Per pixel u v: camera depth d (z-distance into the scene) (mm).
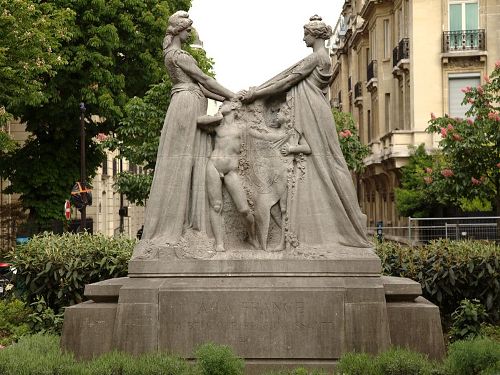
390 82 38438
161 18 26969
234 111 9391
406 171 30297
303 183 9203
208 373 7637
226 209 9281
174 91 9422
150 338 8547
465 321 10555
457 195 20844
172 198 9156
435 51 32094
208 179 9227
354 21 49062
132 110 20984
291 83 9383
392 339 8586
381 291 8547
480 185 20109
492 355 7672
